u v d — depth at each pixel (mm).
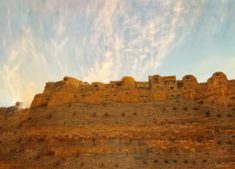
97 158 48719
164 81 60250
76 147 50594
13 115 59969
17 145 53312
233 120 52562
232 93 56281
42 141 52688
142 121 54031
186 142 50062
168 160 47875
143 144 50375
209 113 54094
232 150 48469
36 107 60250
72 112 56625
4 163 50125
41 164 48969
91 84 61656
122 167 47156
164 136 51281
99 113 56094
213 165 46531
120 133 52344
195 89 58219
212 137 50438
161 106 56312
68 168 47562
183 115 54312
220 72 59375
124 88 59969
